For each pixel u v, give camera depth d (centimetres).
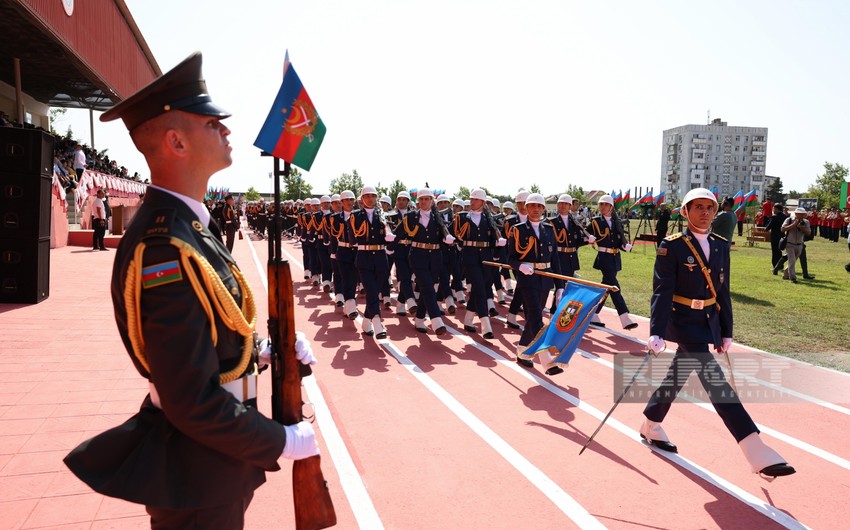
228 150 171
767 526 316
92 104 2830
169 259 138
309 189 4994
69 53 1580
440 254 797
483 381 579
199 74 162
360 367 624
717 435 445
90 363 563
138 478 146
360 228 776
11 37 1634
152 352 136
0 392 477
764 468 335
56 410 441
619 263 883
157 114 153
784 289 1194
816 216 3472
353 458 393
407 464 386
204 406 136
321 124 195
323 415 475
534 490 353
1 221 831
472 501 338
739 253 2141
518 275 670
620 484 362
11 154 826
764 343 711
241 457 146
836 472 381
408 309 873
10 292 847
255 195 7900
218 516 154
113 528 293
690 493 352
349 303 888
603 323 861
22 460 360
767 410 495
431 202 784
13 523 294
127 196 2888
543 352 585
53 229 1698
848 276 1431
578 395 539
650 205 3070
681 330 391
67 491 327
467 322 830
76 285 1039
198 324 139
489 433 443
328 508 179
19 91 1820
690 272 385
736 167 14662
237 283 165
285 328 181
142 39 2503
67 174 1877
